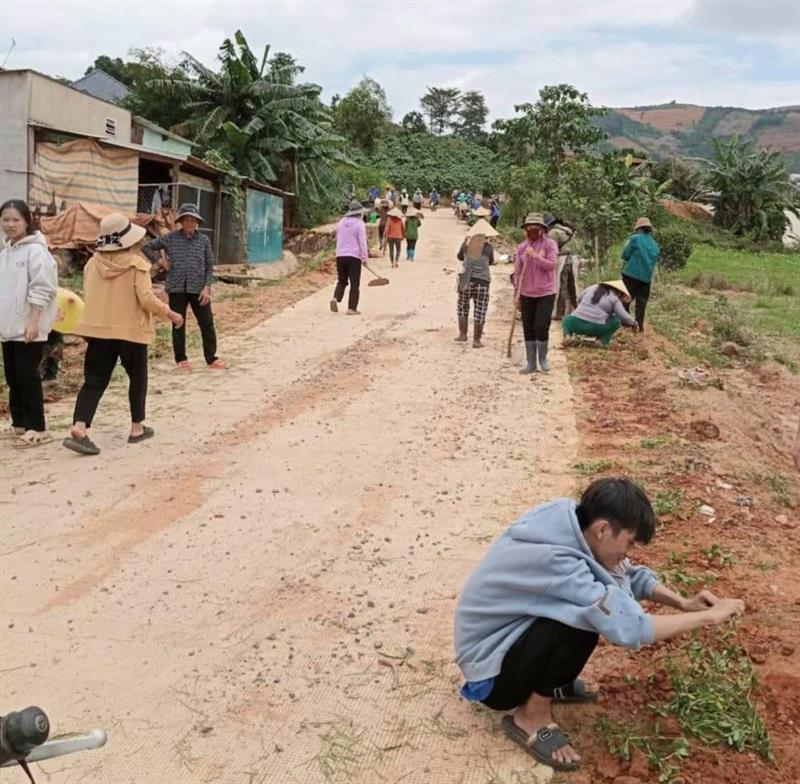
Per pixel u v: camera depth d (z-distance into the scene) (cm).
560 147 4397
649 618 321
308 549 539
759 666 397
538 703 348
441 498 621
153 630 446
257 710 381
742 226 4922
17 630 446
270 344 1166
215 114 3384
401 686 396
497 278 1961
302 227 3784
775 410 1018
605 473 659
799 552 533
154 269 1712
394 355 1092
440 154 7044
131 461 696
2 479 652
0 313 702
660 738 349
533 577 330
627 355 1082
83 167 1917
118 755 353
